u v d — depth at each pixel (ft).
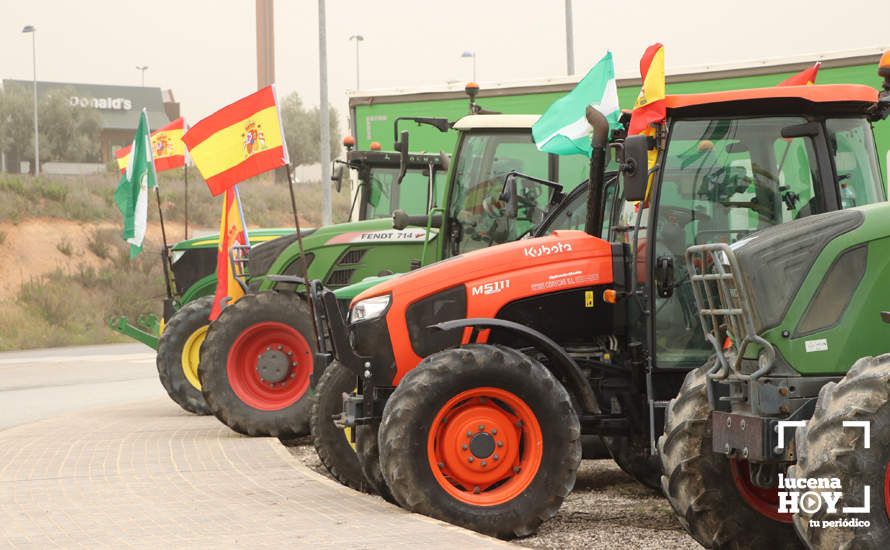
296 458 38.78
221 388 40.73
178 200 153.79
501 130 39.91
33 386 67.05
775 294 20.90
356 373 27.99
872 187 27.25
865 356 20.74
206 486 30.14
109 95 334.85
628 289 27.81
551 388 25.93
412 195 54.39
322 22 96.63
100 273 126.41
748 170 27.17
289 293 41.52
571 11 98.63
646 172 25.79
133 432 42.98
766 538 22.97
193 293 55.11
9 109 263.29
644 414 27.99
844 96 26.68
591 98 29.66
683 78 57.62
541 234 33.47
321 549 21.97
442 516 25.44
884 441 17.98
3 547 23.27
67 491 29.86
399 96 65.82
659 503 30.30
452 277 27.73
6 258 125.59
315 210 173.47
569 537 25.81
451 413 25.99
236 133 38.52
